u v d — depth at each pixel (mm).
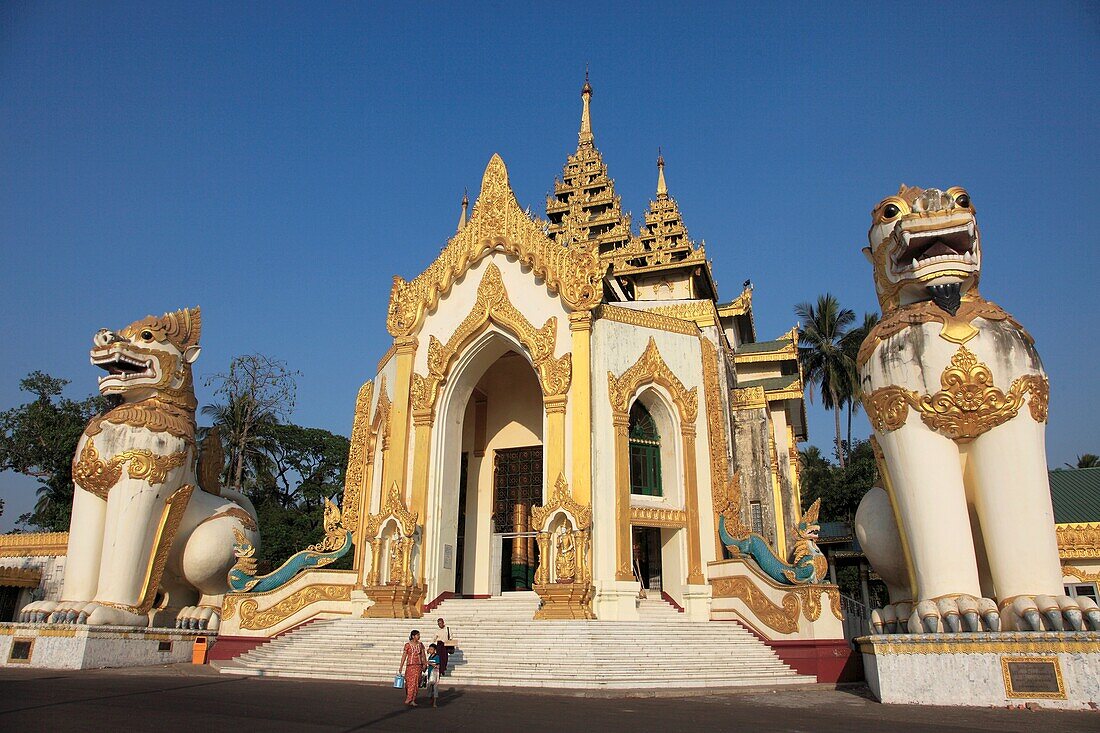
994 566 11711
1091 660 10227
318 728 8570
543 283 20797
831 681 15633
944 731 8656
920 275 12578
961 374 11977
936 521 11898
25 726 8102
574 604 17156
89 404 35656
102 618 16500
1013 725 9094
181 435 18047
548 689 13195
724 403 22781
